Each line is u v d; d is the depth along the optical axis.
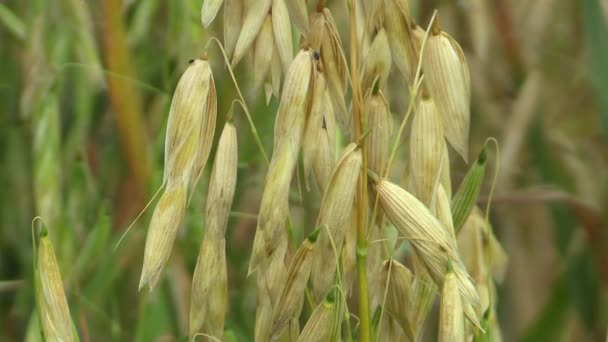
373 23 0.32
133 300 0.43
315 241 0.30
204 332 0.33
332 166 0.31
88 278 0.42
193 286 0.31
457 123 0.31
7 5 0.45
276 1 0.31
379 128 0.31
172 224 0.30
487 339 0.32
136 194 0.42
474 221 0.35
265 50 0.31
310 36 0.31
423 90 0.31
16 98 0.45
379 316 0.32
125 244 0.41
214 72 0.42
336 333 0.30
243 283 0.44
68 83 0.43
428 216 0.30
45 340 0.30
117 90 0.41
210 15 0.30
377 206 0.31
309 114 0.31
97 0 0.43
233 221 0.45
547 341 0.47
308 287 0.33
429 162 0.31
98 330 0.41
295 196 0.42
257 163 0.45
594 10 0.46
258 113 0.42
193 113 0.31
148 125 0.43
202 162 0.31
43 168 0.39
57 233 0.39
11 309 0.46
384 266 0.32
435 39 0.31
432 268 0.30
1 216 0.46
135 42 0.42
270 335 0.31
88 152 0.45
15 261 0.46
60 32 0.41
